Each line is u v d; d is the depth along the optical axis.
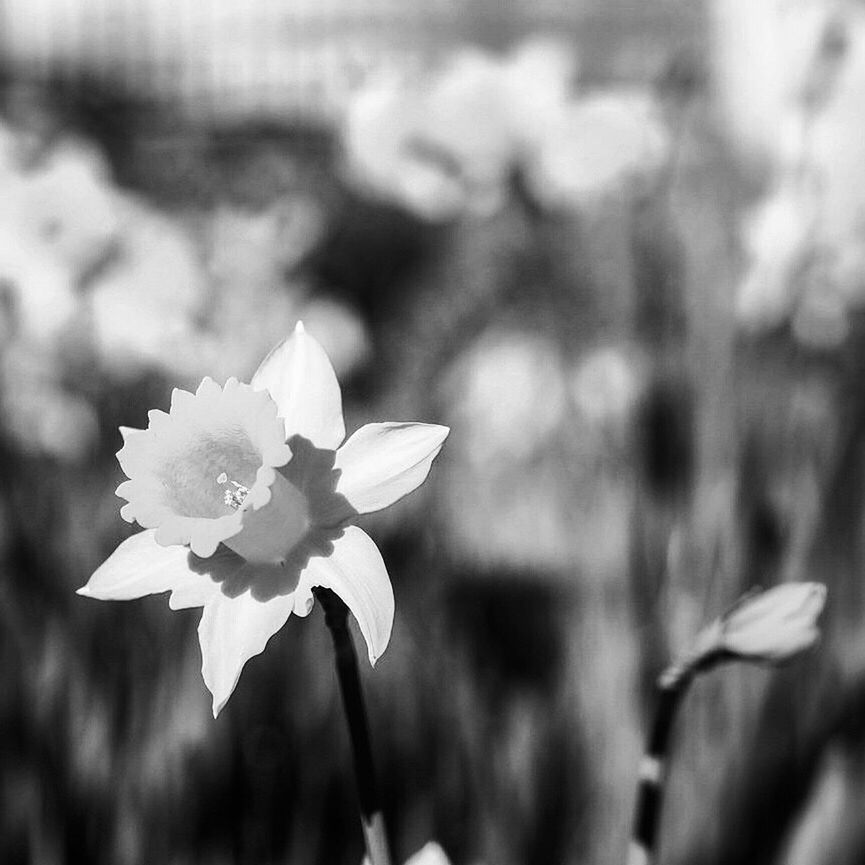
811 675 0.99
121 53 3.73
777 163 1.11
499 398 1.51
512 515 1.43
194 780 1.02
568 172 1.27
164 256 1.28
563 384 1.33
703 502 1.06
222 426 0.70
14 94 3.11
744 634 0.69
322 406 0.69
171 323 1.27
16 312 1.23
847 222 1.07
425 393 1.58
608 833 1.00
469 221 1.45
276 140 2.54
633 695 1.04
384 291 2.21
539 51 1.35
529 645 1.27
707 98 1.18
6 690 0.98
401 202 1.45
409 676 1.08
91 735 1.00
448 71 1.34
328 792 1.06
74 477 1.29
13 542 1.07
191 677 1.04
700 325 1.12
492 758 1.02
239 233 1.41
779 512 1.04
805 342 1.11
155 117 3.08
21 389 1.25
